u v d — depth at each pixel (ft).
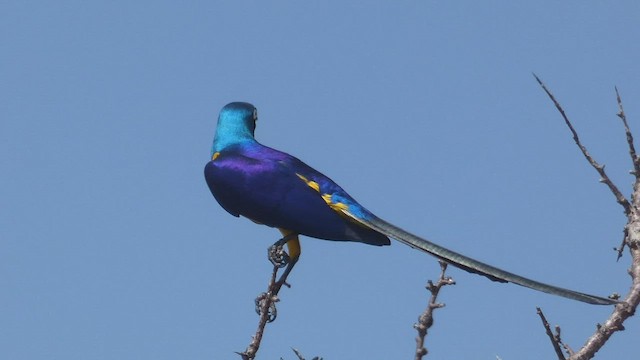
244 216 44.29
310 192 42.91
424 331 27.66
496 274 33.81
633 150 32.42
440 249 36.83
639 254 31.04
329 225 42.04
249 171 44.19
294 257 43.14
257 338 32.96
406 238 39.88
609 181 31.78
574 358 28.76
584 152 31.71
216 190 44.91
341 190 43.19
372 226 41.55
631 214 31.50
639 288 29.84
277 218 42.63
